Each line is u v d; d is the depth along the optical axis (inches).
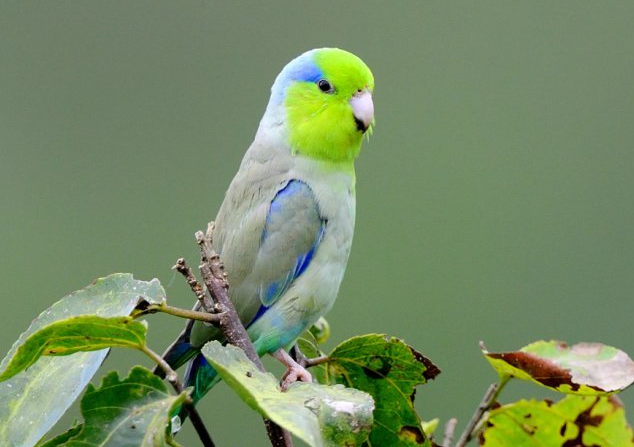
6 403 248.7
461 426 729.0
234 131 876.0
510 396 714.8
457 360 788.0
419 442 292.7
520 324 800.3
